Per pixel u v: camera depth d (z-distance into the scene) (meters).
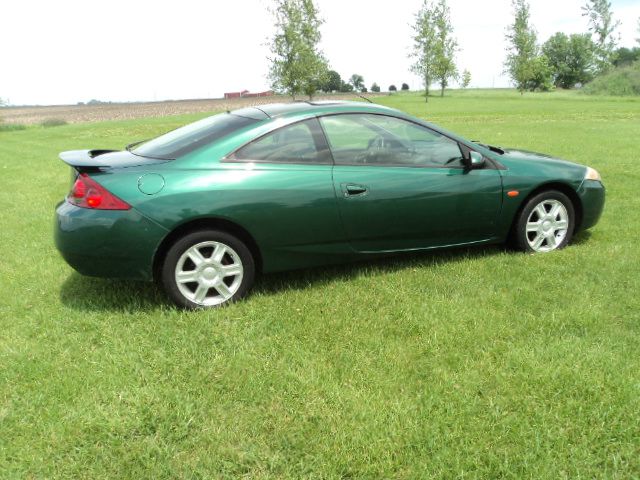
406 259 4.82
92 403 2.75
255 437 2.48
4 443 2.48
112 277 3.73
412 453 2.33
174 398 2.76
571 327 3.41
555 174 4.88
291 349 3.26
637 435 2.41
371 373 2.96
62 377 2.98
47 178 10.70
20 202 8.20
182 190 3.68
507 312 3.67
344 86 112.88
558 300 3.86
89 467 2.32
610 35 58.62
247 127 4.01
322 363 3.08
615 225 5.88
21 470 2.30
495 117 26.75
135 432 2.54
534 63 55.09
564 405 2.62
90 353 3.28
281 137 4.03
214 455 2.37
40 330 3.63
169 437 2.48
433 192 4.37
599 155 11.59
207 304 3.86
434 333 3.38
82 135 26.00
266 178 3.88
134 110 62.31
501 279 4.29
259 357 3.19
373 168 4.22
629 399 2.63
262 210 3.85
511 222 4.79
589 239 5.35
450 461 2.28
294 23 34.25
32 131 30.70
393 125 4.39
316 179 4.00
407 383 2.86
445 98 59.19
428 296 3.99
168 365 3.11
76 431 2.53
